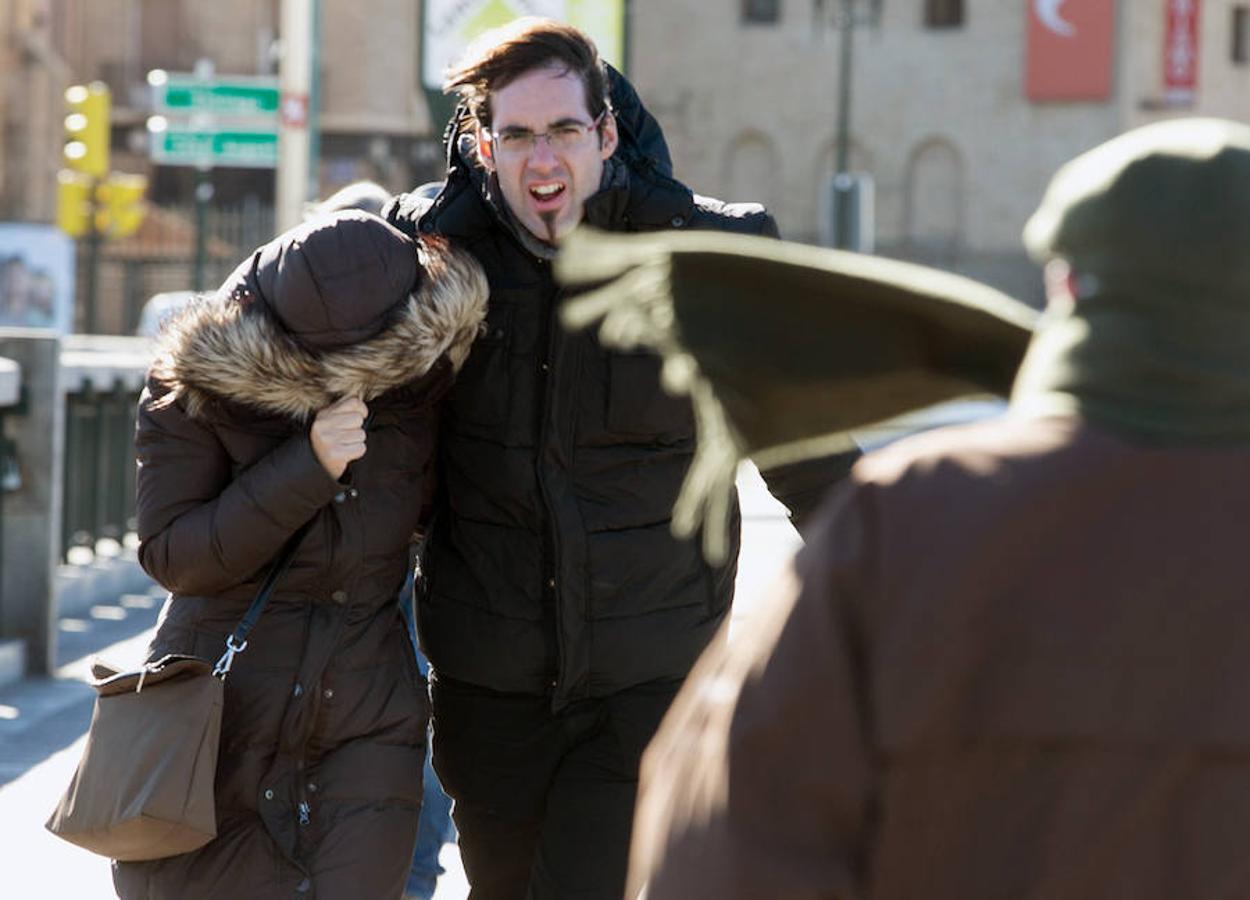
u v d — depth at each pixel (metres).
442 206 6.95
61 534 19.19
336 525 6.52
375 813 6.50
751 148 115.06
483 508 6.89
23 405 16.00
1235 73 115.19
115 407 20.88
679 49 115.31
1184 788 3.14
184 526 6.44
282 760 6.46
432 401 6.73
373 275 6.40
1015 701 3.16
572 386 6.75
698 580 6.93
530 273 6.82
